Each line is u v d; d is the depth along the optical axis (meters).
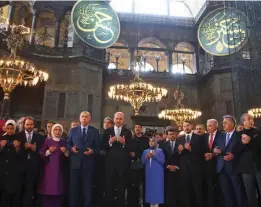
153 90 12.99
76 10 15.91
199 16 21.73
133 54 21.42
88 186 4.52
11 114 17.70
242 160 4.34
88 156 4.65
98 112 17.53
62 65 17.61
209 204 4.71
